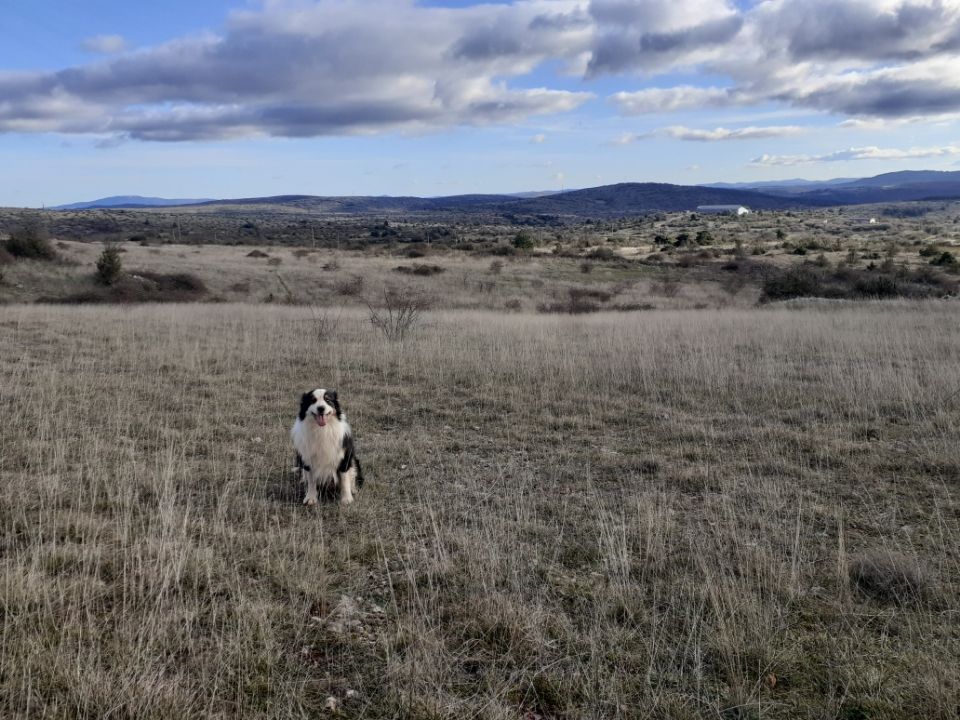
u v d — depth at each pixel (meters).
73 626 3.81
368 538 5.38
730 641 3.76
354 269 44.50
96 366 12.75
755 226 152.25
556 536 5.45
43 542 5.03
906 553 5.01
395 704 3.32
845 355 14.37
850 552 5.13
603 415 9.73
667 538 5.39
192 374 12.27
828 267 52.25
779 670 3.62
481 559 4.78
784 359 14.06
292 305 30.38
